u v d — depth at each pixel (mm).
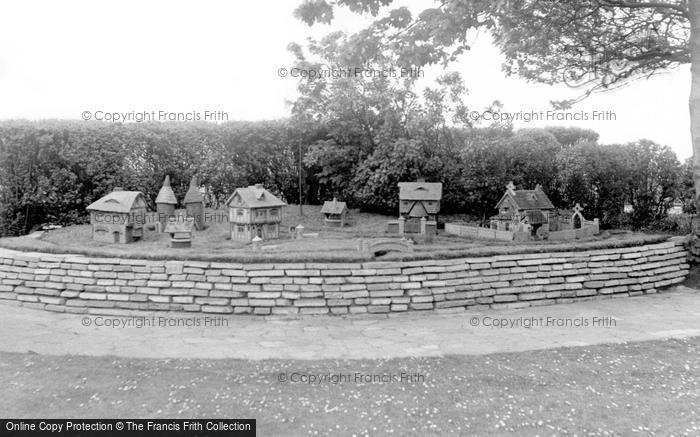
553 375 6184
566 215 15500
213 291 9844
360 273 9938
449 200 16703
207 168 17531
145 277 10008
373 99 16906
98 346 7562
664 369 6352
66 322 9195
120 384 5879
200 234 13523
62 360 6699
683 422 5016
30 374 6176
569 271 11008
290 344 7766
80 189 15961
